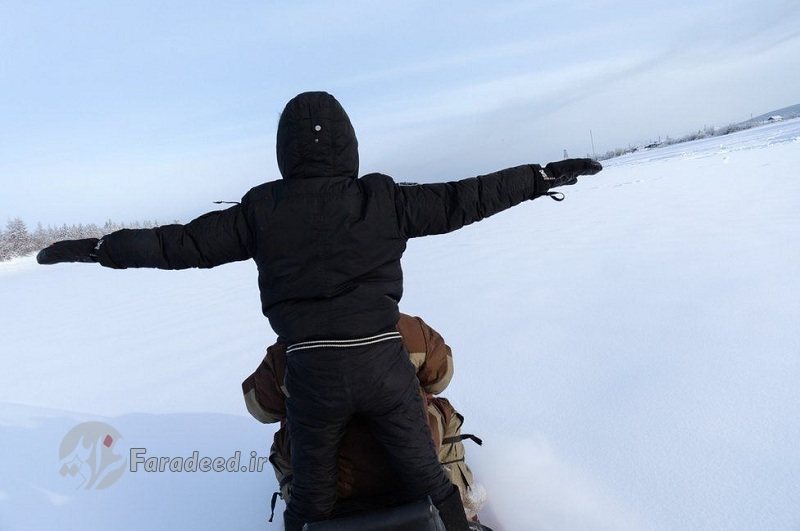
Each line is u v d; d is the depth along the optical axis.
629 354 3.48
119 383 4.50
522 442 2.67
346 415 1.83
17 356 6.03
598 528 2.05
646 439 2.53
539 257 7.22
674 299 4.42
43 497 2.86
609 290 4.99
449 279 6.66
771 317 3.71
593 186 20.03
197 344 5.40
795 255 5.17
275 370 2.18
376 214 1.87
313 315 1.80
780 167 14.18
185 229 1.93
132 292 10.92
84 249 1.94
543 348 3.81
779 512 1.97
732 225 7.23
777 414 2.55
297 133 1.92
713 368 3.10
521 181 1.89
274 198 1.91
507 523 2.17
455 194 1.87
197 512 2.61
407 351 2.11
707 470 2.25
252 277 10.71
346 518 1.82
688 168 19.91
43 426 3.76
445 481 1.96
